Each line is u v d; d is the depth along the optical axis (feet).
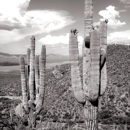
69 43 24.66
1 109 149.07
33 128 37.52
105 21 25.95
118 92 188.24
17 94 286.87
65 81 252.42
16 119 49.42
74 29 24.47
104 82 25.11
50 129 45.68
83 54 25.02
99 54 23.00
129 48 270.46
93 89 23.00
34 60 40.24
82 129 100.22
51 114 164.66
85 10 25.25
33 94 39.65
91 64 23.07
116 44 296.30
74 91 24.40
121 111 164.86
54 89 240.94
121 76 212.43
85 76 24.35
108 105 173.27
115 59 250.57
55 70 290.76
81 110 166.50
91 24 25.02
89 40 23.91
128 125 135.13
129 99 177.99
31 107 37.78
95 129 23.86
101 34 25.53
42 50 36.91
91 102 23.72
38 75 39.86
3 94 293.64
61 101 200.44
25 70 39.52
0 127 57.57
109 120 147.64
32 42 39.88
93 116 23.80
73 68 24.45
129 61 239.50
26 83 38.88
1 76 584.40
